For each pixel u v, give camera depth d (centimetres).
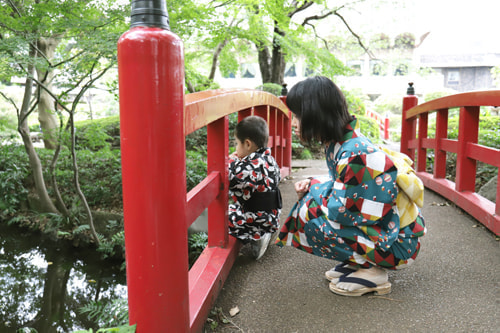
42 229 544
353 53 1259
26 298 389
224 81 2469
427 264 226
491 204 290
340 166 167
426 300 184
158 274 120
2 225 583
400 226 176
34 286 411
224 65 975
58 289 405
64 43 767
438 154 394
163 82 113
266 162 227
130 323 125
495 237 268
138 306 122
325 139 173
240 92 221
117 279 420
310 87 167
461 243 259
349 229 174
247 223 225
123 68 112
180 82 119
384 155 167
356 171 164
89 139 591
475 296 187
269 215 228
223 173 207
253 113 341
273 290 196
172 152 117
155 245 118
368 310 175
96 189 554
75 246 495
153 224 117
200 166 535
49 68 367
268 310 177
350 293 187
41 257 479
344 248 177
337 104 166
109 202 548
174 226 121
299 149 859
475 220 306
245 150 232
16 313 364
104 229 498
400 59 1202
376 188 165
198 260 198
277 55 1053
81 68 395
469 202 305
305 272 216
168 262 121
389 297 187
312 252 188
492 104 255
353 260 178
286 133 530
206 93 175
